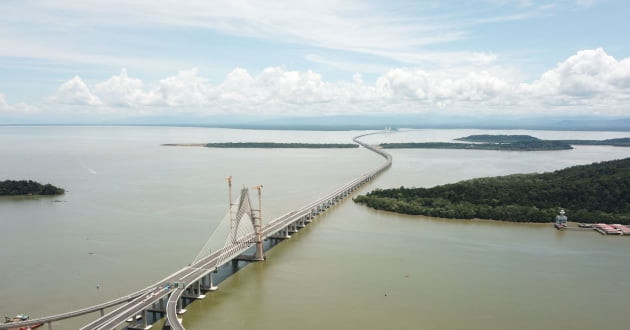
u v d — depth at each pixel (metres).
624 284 117.81
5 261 131.25
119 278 117.94
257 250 138.62
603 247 149.88
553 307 104.75
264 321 98.06
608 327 95.56
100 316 97.56
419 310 103.00
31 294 108.44
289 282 120.00
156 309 103.19
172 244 147.00
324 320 98.31
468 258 138.38
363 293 112.38
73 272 122.31
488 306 105.06
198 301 108.69
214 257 125.50
